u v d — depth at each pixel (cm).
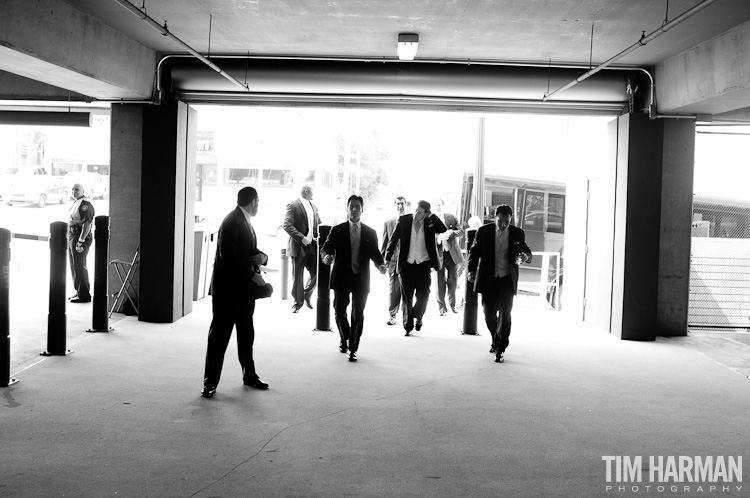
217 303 622
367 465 459
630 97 1005
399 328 1022
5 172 1819
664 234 1033
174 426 533
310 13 778
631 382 725
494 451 495
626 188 990
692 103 901
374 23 814
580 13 754
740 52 778
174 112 988
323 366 756
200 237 1265
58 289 768
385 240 1064
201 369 725
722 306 1098
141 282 997
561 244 1536
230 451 480
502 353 803
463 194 1550
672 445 521
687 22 770
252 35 888
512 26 813
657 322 1032
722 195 1277
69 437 502
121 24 853
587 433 545
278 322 1034
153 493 405
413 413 586
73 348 809
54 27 735
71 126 1179
